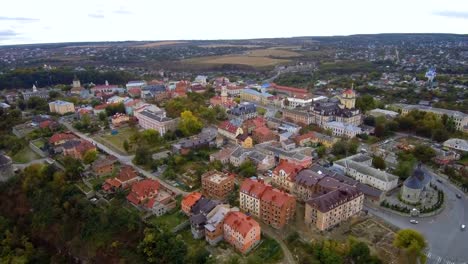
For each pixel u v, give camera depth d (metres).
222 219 173.75
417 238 159.75
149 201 198.25
